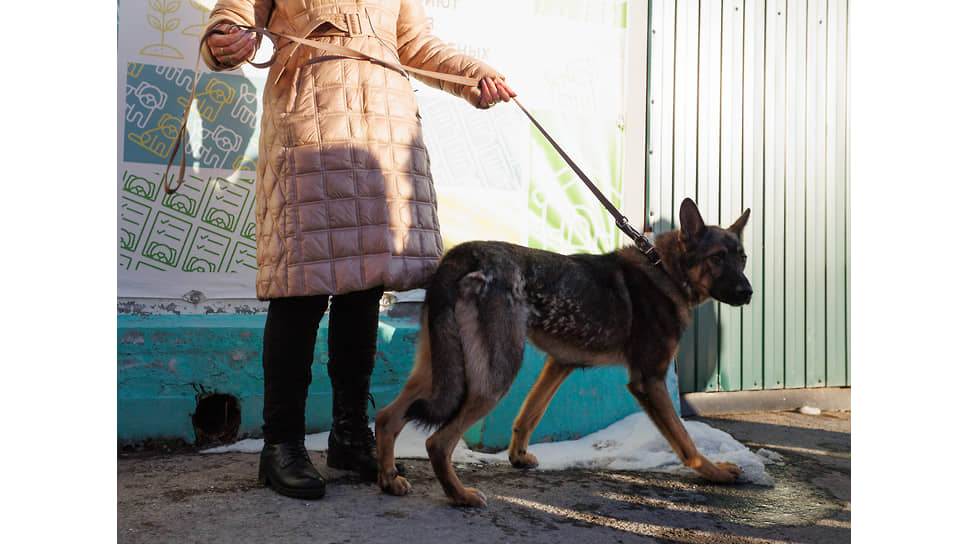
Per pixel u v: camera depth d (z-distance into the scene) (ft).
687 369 16.11
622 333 10.68
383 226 8.51
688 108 16.24
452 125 13.52
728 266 10.85
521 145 14.15
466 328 8.97
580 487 9.95
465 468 10.71
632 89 15.52
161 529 7.34
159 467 9.92
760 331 17.20
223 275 12.22
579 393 13.05
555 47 14.40
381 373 12.60
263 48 12.37
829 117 18.26
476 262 9.25
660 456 11.70
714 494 10.00
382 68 8.95
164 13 11.61
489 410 9.05
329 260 8.38
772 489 10.44
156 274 11.73
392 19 9.42
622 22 15.11
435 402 8.61
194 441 11.32
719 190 16.71
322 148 8.42
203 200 12.02
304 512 8.07
